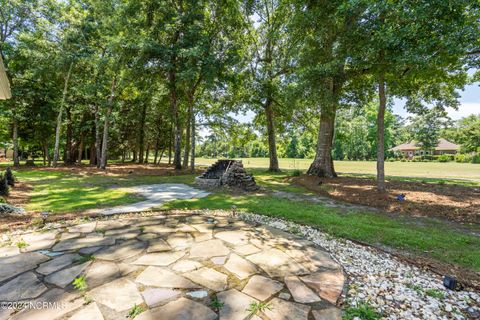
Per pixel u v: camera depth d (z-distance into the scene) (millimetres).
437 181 11703
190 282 2553
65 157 20922
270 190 9320
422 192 8219
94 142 21703
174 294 2320
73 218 4832
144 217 5078
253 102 15312
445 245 3992
